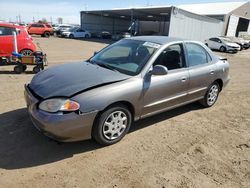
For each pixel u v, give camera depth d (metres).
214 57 5.57
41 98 3.37
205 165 3.47
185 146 3.94
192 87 4.89
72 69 4.09
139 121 4.71
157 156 3.60
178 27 26.00
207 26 30.03
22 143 3.68
